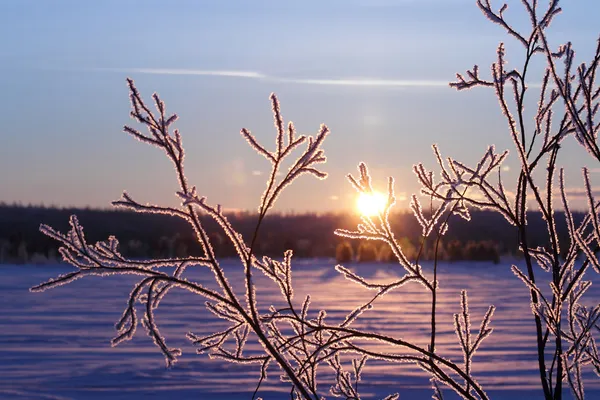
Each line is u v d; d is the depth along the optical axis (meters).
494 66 2.94
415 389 8.39
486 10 3.00
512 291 20.88
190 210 2.34
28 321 14.23
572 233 2.78
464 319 3.16
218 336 2.83
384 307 16.67
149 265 2.33
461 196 3.01
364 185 2.97
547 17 2.96
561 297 2.89
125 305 17.23
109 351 10.88
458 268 30.20
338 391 3.37
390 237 2.94
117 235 46.69
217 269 2.35
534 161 2.99
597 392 8.09
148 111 2.33
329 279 25.52
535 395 8.20
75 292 20.73
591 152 2.54
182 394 8.26
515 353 10.73
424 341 11.65
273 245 39.81
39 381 8.87
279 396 8.16
